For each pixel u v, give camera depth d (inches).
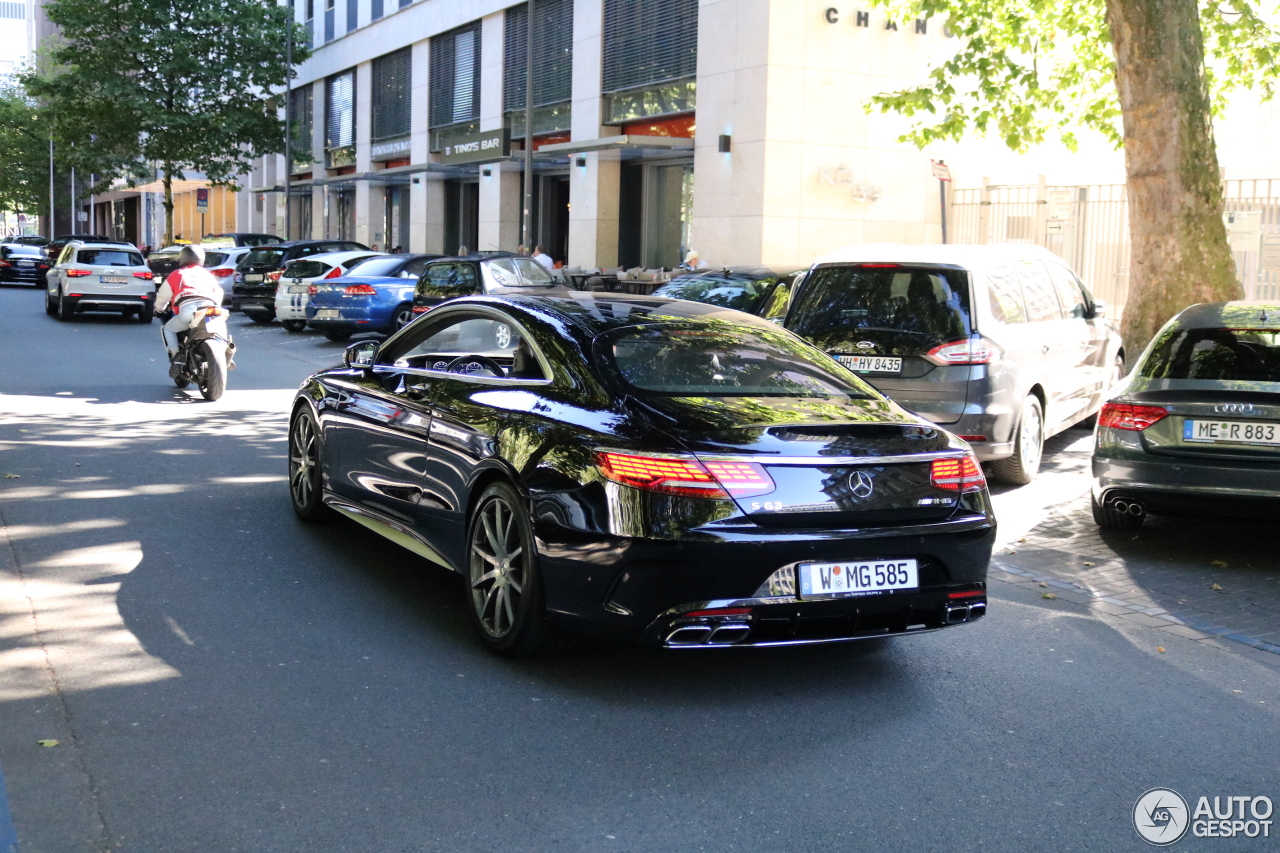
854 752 160.7
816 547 171.3
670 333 208.1
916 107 587.2
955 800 146.6
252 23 1561.3
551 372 198.5
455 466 206.5
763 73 866.1
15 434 402.6
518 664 191.3
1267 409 260.2
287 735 159.8
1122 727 173.9
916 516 181.3
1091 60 653.9
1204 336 284.8
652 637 171.2
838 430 181.3
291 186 1692.9
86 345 769.6
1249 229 661.3
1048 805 146.2
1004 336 335.3
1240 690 192.2
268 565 246.2
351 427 251.6
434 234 1439.5
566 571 177.2
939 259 337.1
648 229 1061.8
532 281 689.0
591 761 154.6
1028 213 832.9
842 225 900.0
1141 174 488.7
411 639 202.1
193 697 172.4
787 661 198.8
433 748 157.0
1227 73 617.9
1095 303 417.7
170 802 138.6
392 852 128.4
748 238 888.3
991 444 328.8
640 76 1019.3
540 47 1174.3
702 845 132.3
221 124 1551.4
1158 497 271.6
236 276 1017.5
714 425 177.2
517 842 131.6
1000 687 189.8
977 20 594.9
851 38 887.1
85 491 314.0
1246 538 300.0
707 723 169.3
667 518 168.7
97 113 1535.4
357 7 1617.9
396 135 1525.6
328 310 790.5
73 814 134.6
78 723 161.3
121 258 986.7
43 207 3208.7
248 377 615.2
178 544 261.0
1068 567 269.7
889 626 181.3
